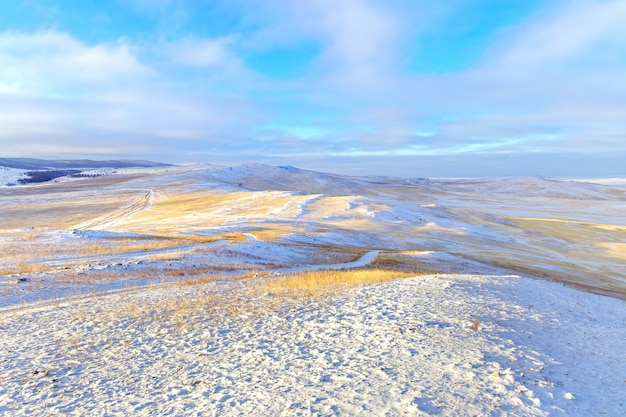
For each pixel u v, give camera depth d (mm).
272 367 10375
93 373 10672
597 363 10273
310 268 36438
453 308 15023
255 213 97188
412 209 101938
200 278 26891
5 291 21641
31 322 15969
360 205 98250
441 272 38844
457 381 8742
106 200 143125
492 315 14250
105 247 39375
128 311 17047
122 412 8367
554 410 7535
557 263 60781
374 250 56125
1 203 137875
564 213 185875
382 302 16391
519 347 10906
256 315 15492
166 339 13266
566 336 12492
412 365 9750
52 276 25391
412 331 12328
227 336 13258
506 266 50781
